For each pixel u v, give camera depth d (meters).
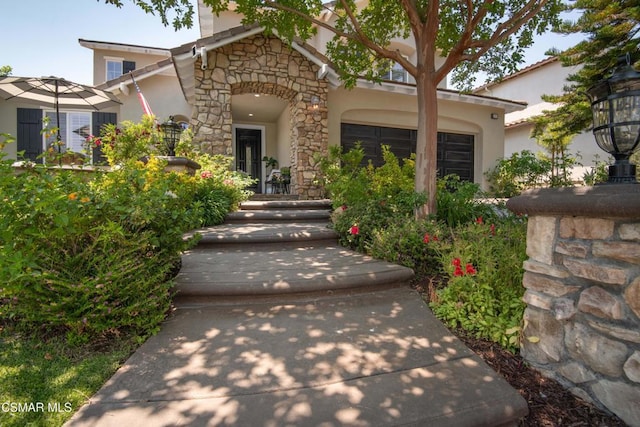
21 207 2.16
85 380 1.94
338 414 1.69
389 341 2.44
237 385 1.91
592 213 1.83
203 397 1.81
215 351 2.27
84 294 2.24
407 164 6.98
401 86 8.92
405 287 3.52
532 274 2.26
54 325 2.45
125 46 12.23
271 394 1.84
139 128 7.31
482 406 1.76
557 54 7.96
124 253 2.43
